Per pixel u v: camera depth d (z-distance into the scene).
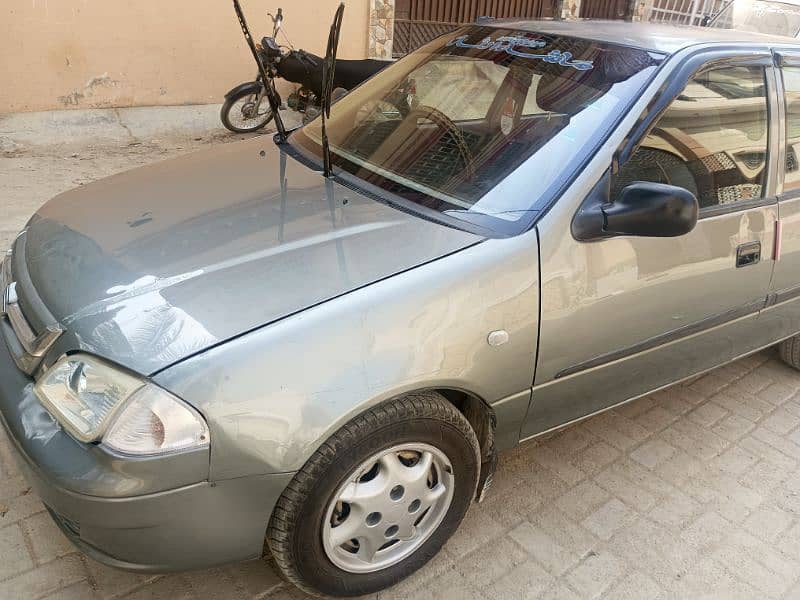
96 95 6.33
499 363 2.12
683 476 2.94
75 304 1.93
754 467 3.04
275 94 3.06
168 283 1.95
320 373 1.80
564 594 2.32
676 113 2.50
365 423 1.88
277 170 2.67
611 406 2.71
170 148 6.27
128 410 1.69
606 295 2.31
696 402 3.47
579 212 2.23
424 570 2.35
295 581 2.03
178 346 1.75
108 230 2.26
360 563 2.12
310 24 7.16
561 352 2.28
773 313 3.11
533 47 2.82
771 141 2.84
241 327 1.80
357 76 6.48
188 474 1.71
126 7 6.15
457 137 2.65
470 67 2.90
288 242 2.11
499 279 2.08
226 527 1.81
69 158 5.74
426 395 2.02
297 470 1.80
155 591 2.17
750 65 2.76
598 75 2.56
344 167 2.67
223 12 6.62
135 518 1.71
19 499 2.42
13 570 2.17
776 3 11.15
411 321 1.94
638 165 2.42
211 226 2.22
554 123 2.48
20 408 1.85
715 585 2.43
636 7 9.88
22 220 4.45
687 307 2.62
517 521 2.61
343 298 1.90
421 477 2.10
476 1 8.26
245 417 1.72
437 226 2.21
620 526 2.63
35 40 5.87
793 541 2.65
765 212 2.79
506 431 2.33
